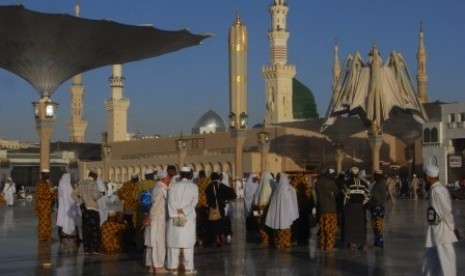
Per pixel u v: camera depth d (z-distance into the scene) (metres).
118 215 15.98
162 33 25.36
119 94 115.25
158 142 87.06
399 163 67.19
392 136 71.50
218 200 16.50
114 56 27.45
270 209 16.33
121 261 14.02
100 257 14.72
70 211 17.86
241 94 42.28
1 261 13.99
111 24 24.36
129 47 26.66
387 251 15.38
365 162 71.00
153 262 12.48
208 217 16.55
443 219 9.52
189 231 12.14
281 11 100.94
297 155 69.44
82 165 94.75
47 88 28.33
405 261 13.67
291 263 13.45
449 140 51.94
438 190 9.57
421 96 92.62
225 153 73.56
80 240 17.80
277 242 16.17
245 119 42.41
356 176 16.08
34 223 25.11
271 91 100.62
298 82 105.19
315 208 19.28
